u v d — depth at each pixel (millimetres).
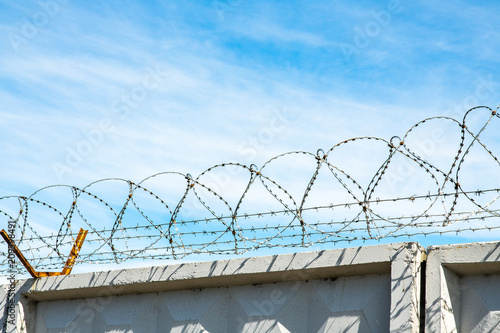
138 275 12391
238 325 11633
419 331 10031
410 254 10203
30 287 13422
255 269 11375
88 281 12852
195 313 12039
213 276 11711
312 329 11016
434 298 9969
